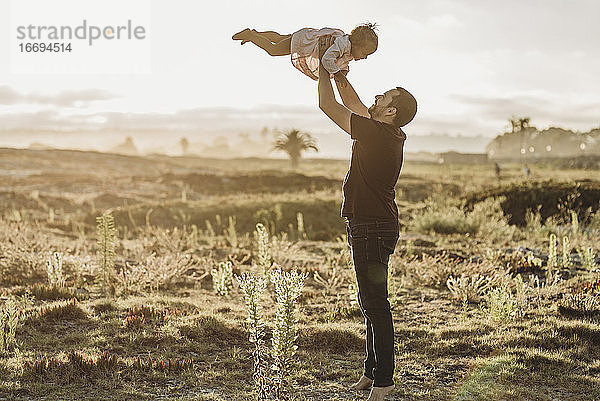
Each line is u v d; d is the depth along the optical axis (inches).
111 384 204.2
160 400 193.2
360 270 171.8
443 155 5462.6
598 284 366.3
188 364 225.3
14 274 430.0
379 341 171.3
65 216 1075.3
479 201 1000.9
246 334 277.6
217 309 332.2
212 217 976.3
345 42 159.5
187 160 4114.2
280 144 3184.1
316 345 262.7
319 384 211.8
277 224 953.5
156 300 351.3
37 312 301.3
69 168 2549.2
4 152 2832.2
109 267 412.2
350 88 176.1
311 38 163.3
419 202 1186.6
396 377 219.6
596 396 199.0
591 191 944.9
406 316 327.6
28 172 2198.6
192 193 1529.3
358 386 200.2
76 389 199.8
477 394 199.5
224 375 219.3
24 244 518.9
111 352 245.8
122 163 2923.2
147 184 1685.5
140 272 415.2
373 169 167.2
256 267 483.2
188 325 281.4
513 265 461.1
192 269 486.0
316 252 589.3
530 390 202.4
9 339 246.4
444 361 240.4
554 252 440.5
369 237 169.8
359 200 169.8
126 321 284.7
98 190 1555.1
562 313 311.1
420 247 567.8
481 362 233.8
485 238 665.0
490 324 293.1
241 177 1728.6
